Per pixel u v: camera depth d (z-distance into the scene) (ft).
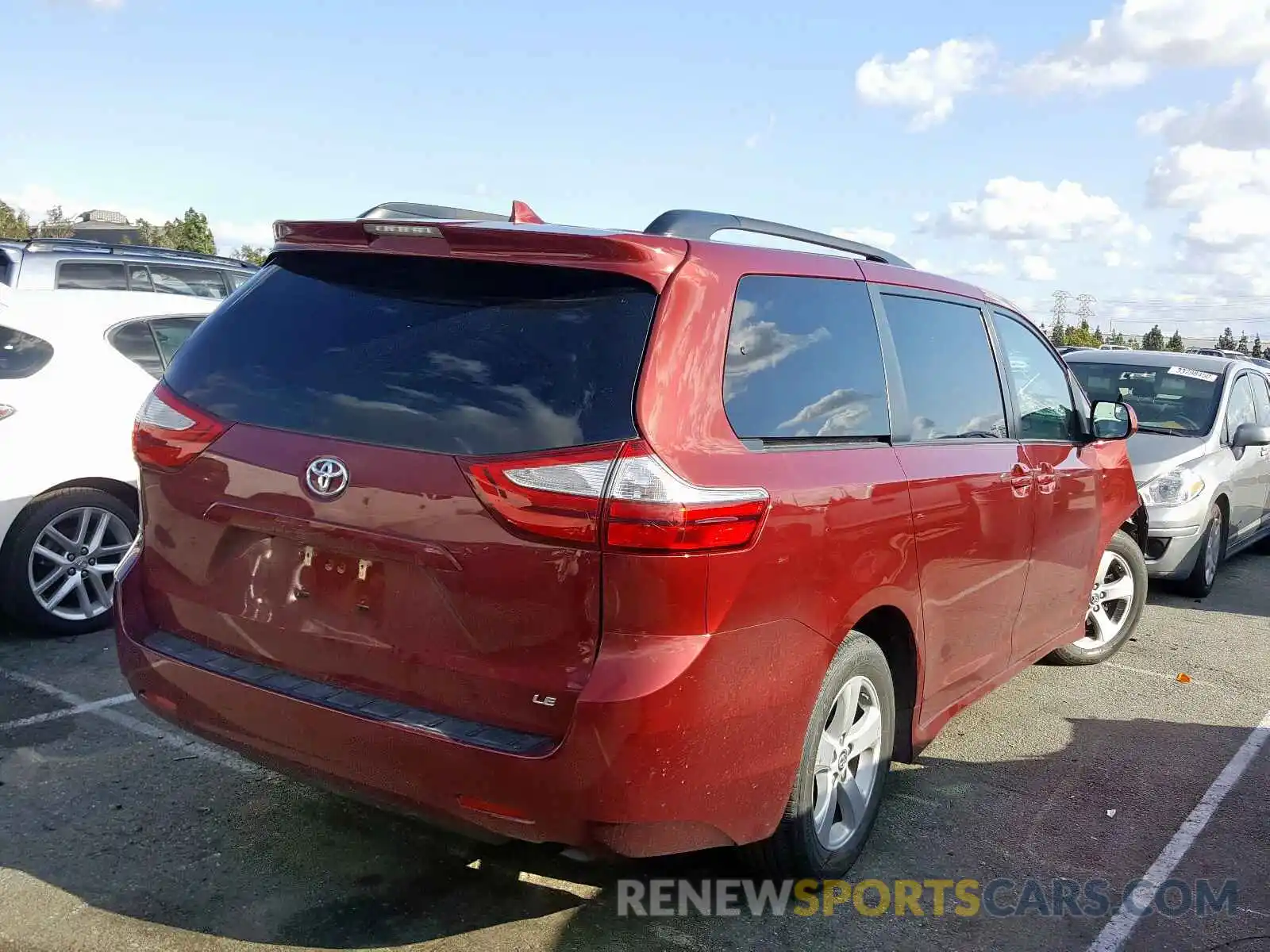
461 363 9.28
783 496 9.56
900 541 11.40
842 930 10.74
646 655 8.50
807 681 10.02
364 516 9.18
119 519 18.67
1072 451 16.93
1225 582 29.07
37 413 17.56
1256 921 11.39
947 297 14.19
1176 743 16.47
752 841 9.85
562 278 9.40
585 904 10.84
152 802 12.44
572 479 8.50
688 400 9.07
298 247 10.64
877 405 11.82
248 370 10.26
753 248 10.66
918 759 15.34
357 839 11.85
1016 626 15.19
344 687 9.49
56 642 17.99
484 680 8.84
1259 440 26.53
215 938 9.87
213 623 10.25
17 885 10.55
